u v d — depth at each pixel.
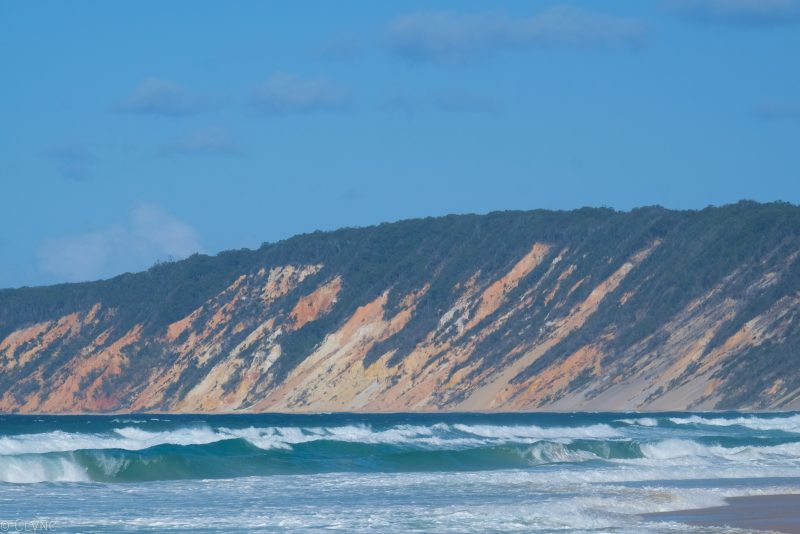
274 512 62.75
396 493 74.12
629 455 116.12
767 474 89.75
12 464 81.19
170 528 56.50
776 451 116.69
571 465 101.19
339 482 82.12
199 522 58.50
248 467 94.38
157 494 72.88
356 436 131.12
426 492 74.69
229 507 65.50
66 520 59.06
